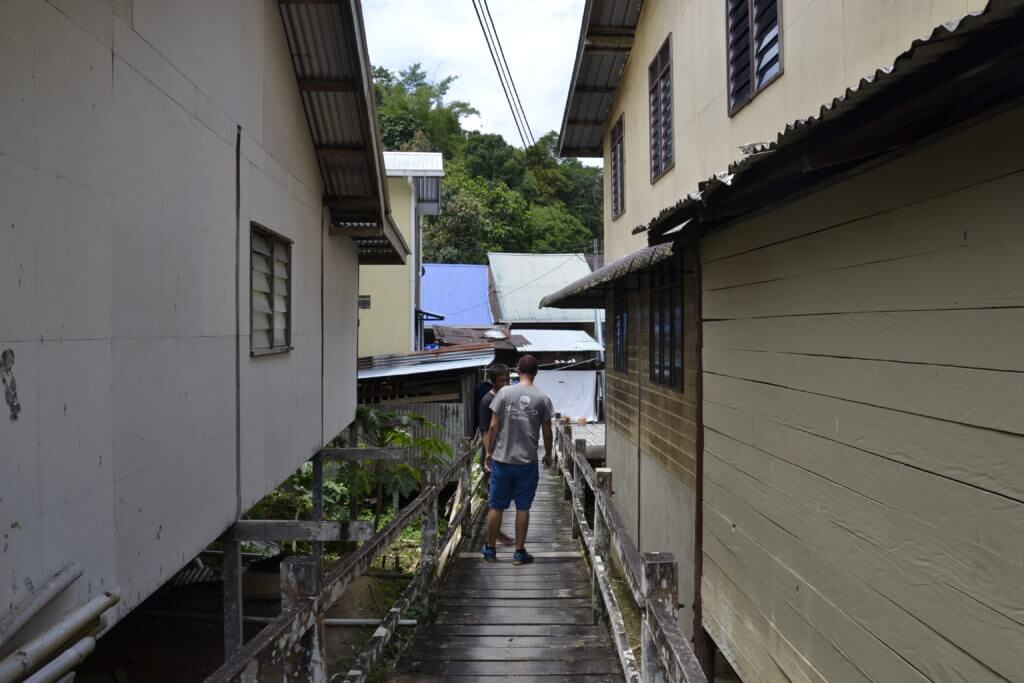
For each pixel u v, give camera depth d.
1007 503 2.40
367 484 11.12
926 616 2.84
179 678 6.39
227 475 5.09
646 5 9.37
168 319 4.08
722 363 5.38
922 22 3.73
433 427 13.32
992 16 1.86
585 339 25.58
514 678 4.21
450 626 5.07
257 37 5.76
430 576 5.13
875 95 2.49
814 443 3.84
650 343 8.84
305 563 2.60
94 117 3.26
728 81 6.53
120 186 3.50
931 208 2.81
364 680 3.21
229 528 5.23
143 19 3.77
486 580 6.07
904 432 3.00
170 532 4.10
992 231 2.46
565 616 5.26
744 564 4.90
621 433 10.99
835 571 3.59
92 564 3.21
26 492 2.71
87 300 3.19
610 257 11.88
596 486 5.15
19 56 2.70
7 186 2.62
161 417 3.98
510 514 9.38
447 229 36.41
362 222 8.95
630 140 10.40
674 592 2.59
